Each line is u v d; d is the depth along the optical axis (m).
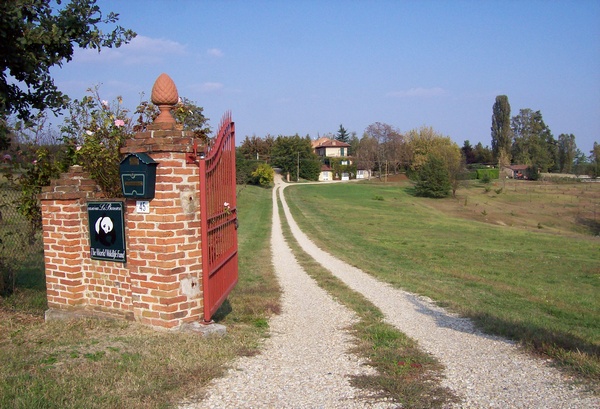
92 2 7.32
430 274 15.12
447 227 38.44
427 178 70.25
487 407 4.06
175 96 5.91
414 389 4.41
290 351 5.71
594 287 15.55
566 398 4.25
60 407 3.73
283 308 8.65
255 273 13.48
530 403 4.14
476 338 6.64
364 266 15.67
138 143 5.78
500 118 112.19
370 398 4.22
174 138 5.71
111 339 5.45
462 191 77.56
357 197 65.94
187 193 5.89
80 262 6.54
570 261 21.78
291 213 42.81
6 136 7.54
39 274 9.96
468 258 21.03
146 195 5.64
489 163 117.56
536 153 113.81
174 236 5.78
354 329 7.05
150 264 5.82
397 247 23.95
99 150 6.61
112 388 4.15
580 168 105.69
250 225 32.47
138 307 5.98
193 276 5.98
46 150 7.82
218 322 6.95
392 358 5.42
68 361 4.75
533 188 82.31
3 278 8.18
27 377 4.25
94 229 6.30
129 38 7.78
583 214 58.41
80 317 6.35
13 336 5.64
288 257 17.64
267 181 75.62
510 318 8.22
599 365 5.09
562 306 11.13
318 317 7.96
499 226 43.25
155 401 3.97
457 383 4.65
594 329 8.48
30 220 7.95
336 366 5.14
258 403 4.07
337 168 107.56
